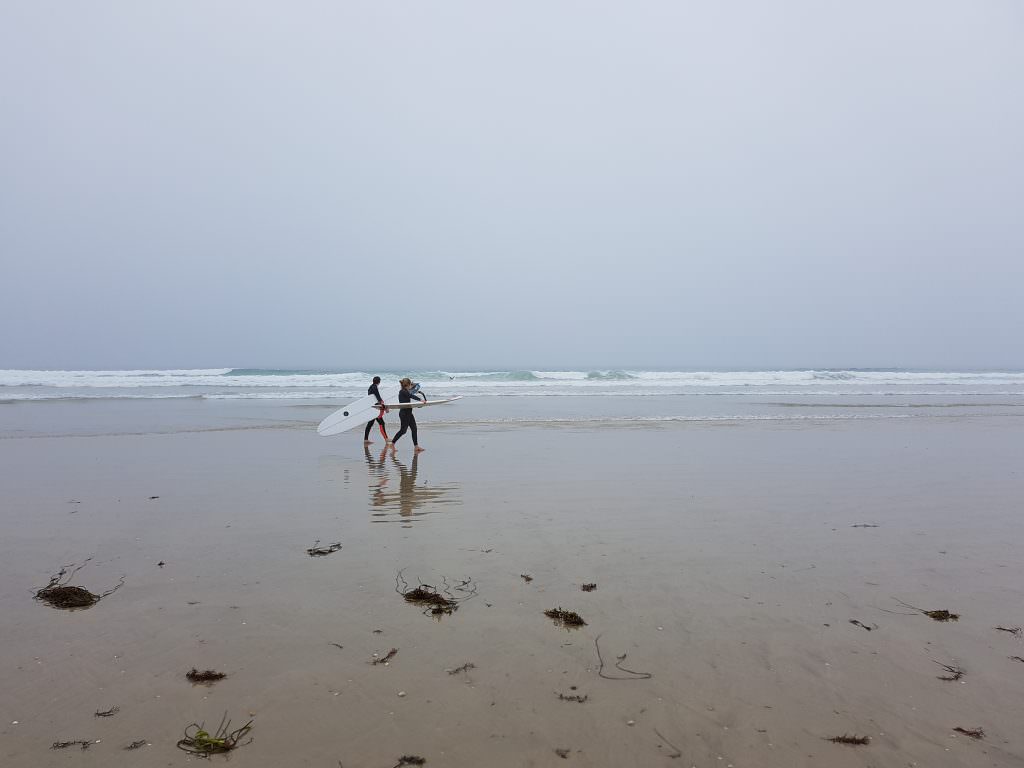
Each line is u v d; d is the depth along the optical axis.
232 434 14.14
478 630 4.00
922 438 14.09
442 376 43.78
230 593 4.60
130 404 21.66
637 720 3.03
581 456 11.34
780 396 28.50
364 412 12.90
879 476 9.55
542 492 8.26
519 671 3.48
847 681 3.42
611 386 35.78
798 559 5.54
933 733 2.95
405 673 3.45
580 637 3.92
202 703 3.12
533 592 4.68
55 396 24.22
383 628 4.02
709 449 12.23
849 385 38.97
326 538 6.06
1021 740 2.90
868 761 2.74
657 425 16.58
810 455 11.52
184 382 34.78
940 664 3.62
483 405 23.27
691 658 3.66
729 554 5.66
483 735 2.89
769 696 3.26
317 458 11.03
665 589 4.76
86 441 12.83
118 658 3.57
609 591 4.71
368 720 3.00
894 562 5.48
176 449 11.90
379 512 7.13
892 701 3.22
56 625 4.00
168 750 2.74
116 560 5.34
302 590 4.67
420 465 10.34
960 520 6.98
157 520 6.69
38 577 4.89
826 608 4.43
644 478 9.26
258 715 3.03
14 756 2.67
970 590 4.82
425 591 4.62
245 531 6.29
